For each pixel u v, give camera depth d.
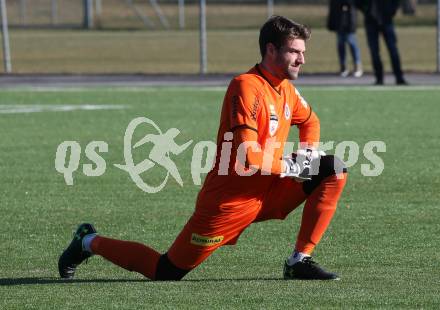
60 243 22.70
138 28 126.94
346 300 17.14
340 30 65.38
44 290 18.17
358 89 58.94
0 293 17.95
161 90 59.88
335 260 20.70
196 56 84.12
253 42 97.69
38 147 38.00
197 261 18.33
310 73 67.94
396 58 60.41
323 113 48.06
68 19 146.25
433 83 61.62
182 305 16.88
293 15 135.88
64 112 49.59
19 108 51.56
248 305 16.83
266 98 17.77
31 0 152.75
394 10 59.69
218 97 55.84
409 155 35.59
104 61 81.19
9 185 30.25
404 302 17.00
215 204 17.81
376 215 25.56
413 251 21.52
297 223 24.72
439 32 66.69
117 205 27.23
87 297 17.56
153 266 18.58
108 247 18.73
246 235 23.39
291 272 18.91
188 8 151.88
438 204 26.98
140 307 16.78
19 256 21.42
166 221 25.19
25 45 98.88
